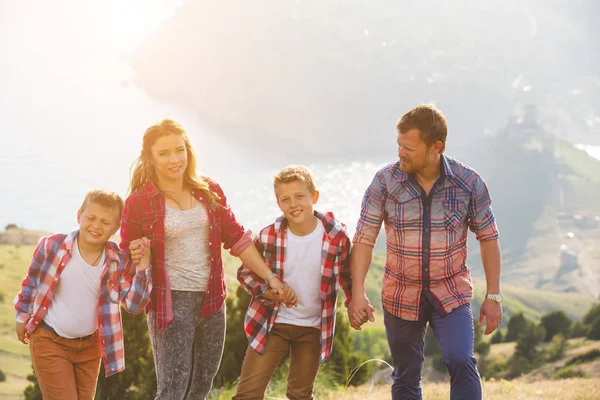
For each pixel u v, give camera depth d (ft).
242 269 11.28
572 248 472.85
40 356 10.37
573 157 652.07
